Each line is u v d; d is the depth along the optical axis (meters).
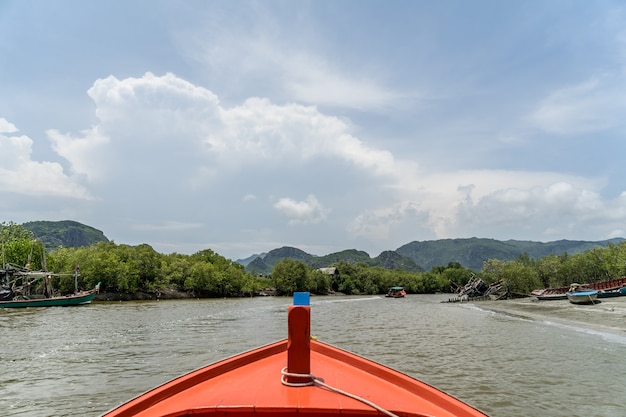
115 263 82.38
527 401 12.80
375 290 146.00
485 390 14.03
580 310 45.78
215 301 79.62
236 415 4.67
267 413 4.60
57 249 91.19
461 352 21.47
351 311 55.66
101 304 65.12
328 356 7.35
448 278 169.38
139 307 57.91
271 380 5.59
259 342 24.64
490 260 114.88
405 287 151.00
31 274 62.75
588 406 12.32
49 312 47.84
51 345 23.73
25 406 12.52
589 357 20.02
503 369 17.25
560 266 99.25
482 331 30.97
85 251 86.44
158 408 5.10
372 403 4.67
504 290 86.69
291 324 5.30
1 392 13.98
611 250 89.06
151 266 92.25
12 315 43.56
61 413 11.91
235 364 6.69
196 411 4.61
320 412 4.54
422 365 18.09
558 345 23.80
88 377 15.99
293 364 5.29
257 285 118.19
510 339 26.47
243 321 38.19
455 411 5.16
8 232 82.12
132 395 13.57
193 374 6.02
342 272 156.62
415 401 5.43
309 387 5.18
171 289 94.81
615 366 17.89
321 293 134.25
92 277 78.19
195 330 30.95
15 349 22.42
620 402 12.70
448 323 37.56
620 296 59.34
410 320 40.97
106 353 21.11
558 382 15.07
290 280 120.38
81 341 25.23
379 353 21.22
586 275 94.38
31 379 15.71
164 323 35.97
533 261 125.31
